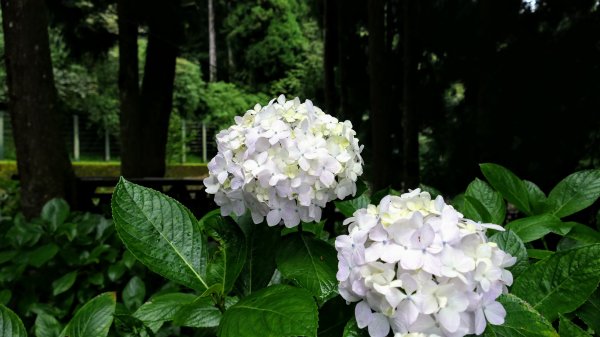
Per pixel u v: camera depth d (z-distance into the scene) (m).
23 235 2.38
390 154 6.05
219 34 19.92
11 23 4.00
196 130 19.33
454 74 6.07
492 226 0.90
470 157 5.40
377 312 0.83
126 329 1.08
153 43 7.89
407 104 6.38
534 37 5.01
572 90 4.64
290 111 1.23
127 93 7.65
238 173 1.20
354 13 7.46
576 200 1.43
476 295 0.81
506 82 4.99
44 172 4.04
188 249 1.06
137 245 1.02
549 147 4.68
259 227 1.28
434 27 6.28
